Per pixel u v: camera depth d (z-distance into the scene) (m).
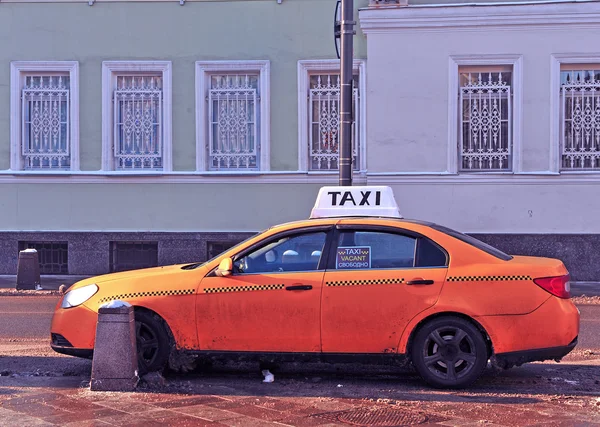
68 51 18.47
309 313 7.58
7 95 18.55
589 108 17.50
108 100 18.44
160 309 7.75
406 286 7.50
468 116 17.77
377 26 17.64
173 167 18.36
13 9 18.50
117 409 6.72
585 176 17.30
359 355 7.57
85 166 18.50
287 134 18.16
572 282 17.23
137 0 18.31
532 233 17.42
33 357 9.27
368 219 7.88
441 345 7.48
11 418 6.43
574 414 6.62
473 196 17.56
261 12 18.16
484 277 7.44
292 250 7.82
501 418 6.49
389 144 17.75
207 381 7.96
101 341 7.41
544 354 7.38
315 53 18.06
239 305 7.67
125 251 18.64
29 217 18.52
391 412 6.67
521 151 17.45
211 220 18.27
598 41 17.23
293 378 8.15
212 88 18.45
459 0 17.58
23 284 15.91
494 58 17.47
